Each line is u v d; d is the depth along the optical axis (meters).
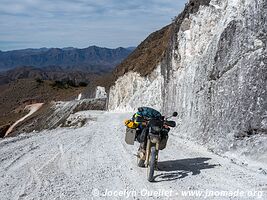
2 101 147.25
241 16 12.93
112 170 8.65
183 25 20.88
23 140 14.39
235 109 11.28
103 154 10.84
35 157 10.21
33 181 7.50
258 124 10.16
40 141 13.95
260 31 11.67
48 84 154.50
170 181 7.60
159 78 35.41
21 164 9.25
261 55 11.12
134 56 53.34
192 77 17.09
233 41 12.88
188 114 15.98
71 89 151.25
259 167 8.77
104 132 18.03
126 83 49.41
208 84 13.99
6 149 11.68
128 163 9.47
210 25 17.64
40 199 6.27
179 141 13.65
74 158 10.12
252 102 10.66
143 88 40.97
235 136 10.68
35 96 145.25
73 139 14.75
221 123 11.83
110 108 57.44
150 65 42.22
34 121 72.69
